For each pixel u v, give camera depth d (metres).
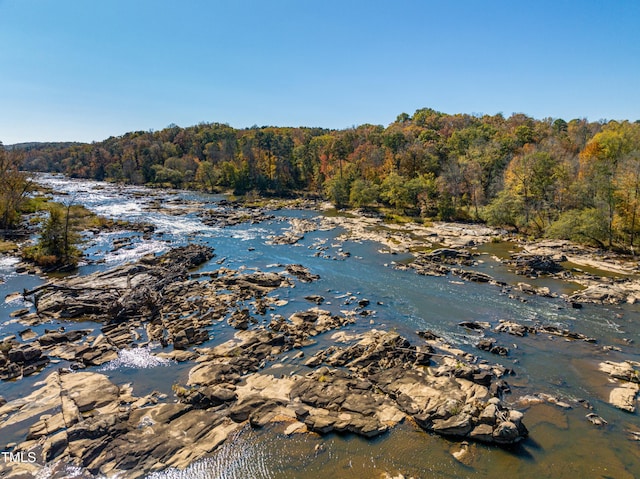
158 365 35.12
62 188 175.50
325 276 60.62
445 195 115.94
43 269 60.69
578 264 67.44
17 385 31.78
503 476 23.34
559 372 34.34
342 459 24.53
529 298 51.88
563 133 176.88
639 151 81.06
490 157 122.75
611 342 40.03
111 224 96.94
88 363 35.03
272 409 28.59
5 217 84.56
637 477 23.31
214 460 24.36
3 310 46.12
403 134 175.25
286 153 179.12
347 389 30.67
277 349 37.59
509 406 29.50
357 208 131.00
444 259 69.94
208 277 59.47
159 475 23.23
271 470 23.73
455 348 38.41
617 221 72.88
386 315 46.34
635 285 55.56
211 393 29.84
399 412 28.44
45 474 22.92
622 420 28.20
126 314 45.19
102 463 23.77
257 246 79.69
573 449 25.44
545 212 90.44
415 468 23.91
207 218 110.94
